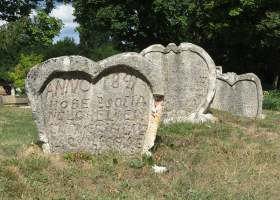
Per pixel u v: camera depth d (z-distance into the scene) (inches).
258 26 792.9
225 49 1133.7
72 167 170.6
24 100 662.5
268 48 924.6
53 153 199.8
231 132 279.7
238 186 154.7
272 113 537.6
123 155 192.2
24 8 776.9
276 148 227.9
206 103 328.5
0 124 343.3
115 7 876.6
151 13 921.5
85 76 196.1
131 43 1082.7
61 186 148.3
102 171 166.9
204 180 162.7
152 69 188.2
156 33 1026.1
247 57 1103.6
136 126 194.4
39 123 197.9
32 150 204.7
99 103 196.2
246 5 817.5
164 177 165.6
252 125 339.6
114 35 1001.5
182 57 335.3
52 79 197.3
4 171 157.0
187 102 335.3
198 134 262.8
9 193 135.7
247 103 432.5
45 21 792.3
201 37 1216.8
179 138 244.2
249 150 216.2
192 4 1004.6
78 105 197.5
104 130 196.1
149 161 179.8
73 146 198.1
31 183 148.6
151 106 191.8
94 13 953.5
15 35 677.3
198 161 192.4
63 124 199.0
